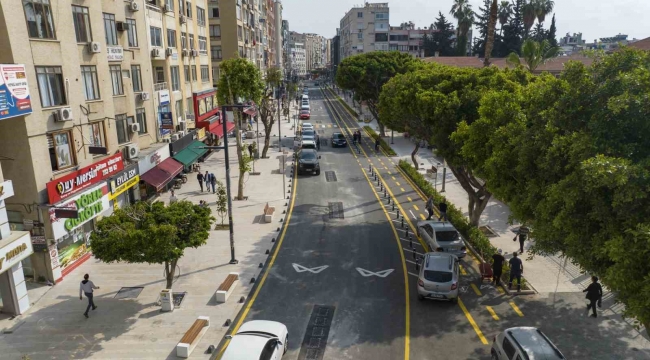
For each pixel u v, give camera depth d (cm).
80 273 2164
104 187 2372
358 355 1530
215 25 6281
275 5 12838
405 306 1869
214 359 1491
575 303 1880
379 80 5762
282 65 14088
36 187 1930
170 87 3862
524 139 1540
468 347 1581
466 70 2767
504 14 9169
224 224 2858
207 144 5016
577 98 1382
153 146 3325
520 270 1958
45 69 1991
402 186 3866
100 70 2453
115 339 1611
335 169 4506
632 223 1073
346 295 1962
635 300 1048
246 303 1884
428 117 2548
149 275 2145
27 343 1584
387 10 13300
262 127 7281
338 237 2675
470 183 2895
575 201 1209
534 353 1288
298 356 1520
